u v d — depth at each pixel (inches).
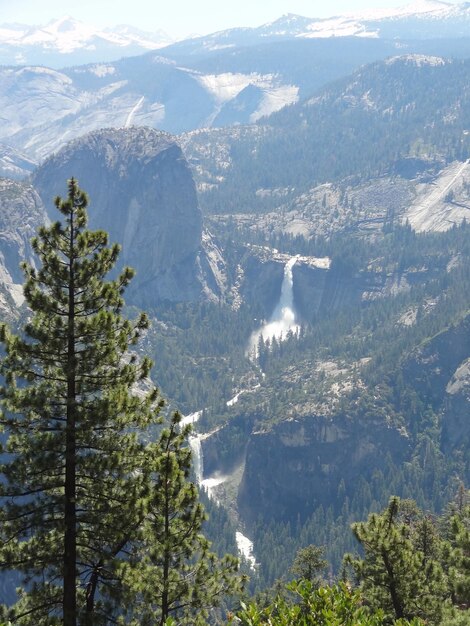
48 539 2089.1
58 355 2124.8
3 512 2064.5
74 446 2087.8
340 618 1740.9
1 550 2046.0
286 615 1781.5
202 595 2191.2
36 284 2159.2
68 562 2059.5
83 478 2146.9
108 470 2105.1
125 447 2159.2
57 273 2151.8
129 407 2165.4
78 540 2144.4
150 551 2142.0
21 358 2112.5
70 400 2084.2
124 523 2097.7
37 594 2076.8
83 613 2016.5
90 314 2196.1
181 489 2197.3
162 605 2134.6
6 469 2069.4
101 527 2090.3
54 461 2068.2
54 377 2142.0
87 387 2133.4
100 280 2203.5
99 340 2169.0
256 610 1808.6
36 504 2102.6
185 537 2192.4
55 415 2098.9
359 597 1881.2
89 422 2079.2
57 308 2155.5
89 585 2114.9
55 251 2185.0
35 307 2133.4
